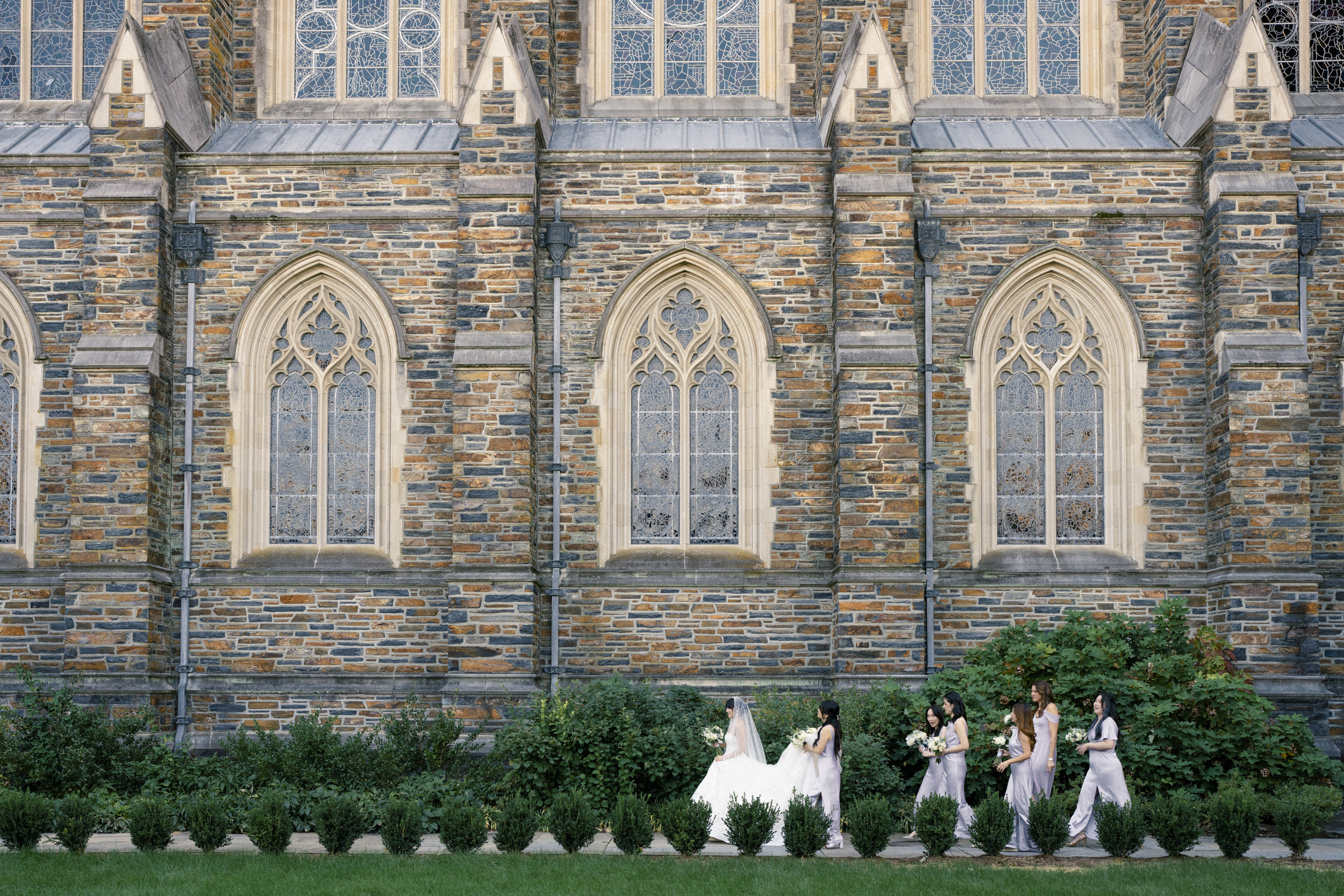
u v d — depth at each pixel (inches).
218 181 764.0
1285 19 851.4
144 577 708.0
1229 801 525.3
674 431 764.6
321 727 650.8
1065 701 642.2
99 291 730.8
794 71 833.5
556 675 727.7
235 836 573.0
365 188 763.4
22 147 784.3
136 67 738.8
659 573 745.6
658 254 759.7
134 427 718.5
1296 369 713.0
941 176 764.0
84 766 628.7
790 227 762.2
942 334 760.3
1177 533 747.4
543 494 747.4
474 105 737.6
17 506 762.2
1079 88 838.5
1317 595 705.0
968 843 556.4
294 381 765.9
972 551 749.3
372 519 760.3
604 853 517.7
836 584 718.5
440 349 759.7
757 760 584.1
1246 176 730.2
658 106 834.2
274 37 839.7
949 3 844.6
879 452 716.7
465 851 519.5
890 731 638.5
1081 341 763.4
